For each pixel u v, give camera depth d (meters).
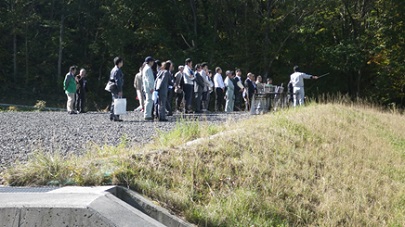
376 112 18.84
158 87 15.20
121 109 15.30
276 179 7.63
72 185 6.16
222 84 22.38
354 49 35.59
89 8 45.56
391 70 35.06
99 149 7.95
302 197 7.50
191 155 7.64
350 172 9.25
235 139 8.95
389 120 16.89
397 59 34.91
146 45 44.91
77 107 21.70
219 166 7.50
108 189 5.80
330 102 19.20
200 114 18.44
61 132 12.21
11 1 43.91
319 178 8.49
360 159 10.41
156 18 42.97
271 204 6.90
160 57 42.53
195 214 6.08
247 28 39.66
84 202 4.95
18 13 43.16
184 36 43.94
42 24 45.84
